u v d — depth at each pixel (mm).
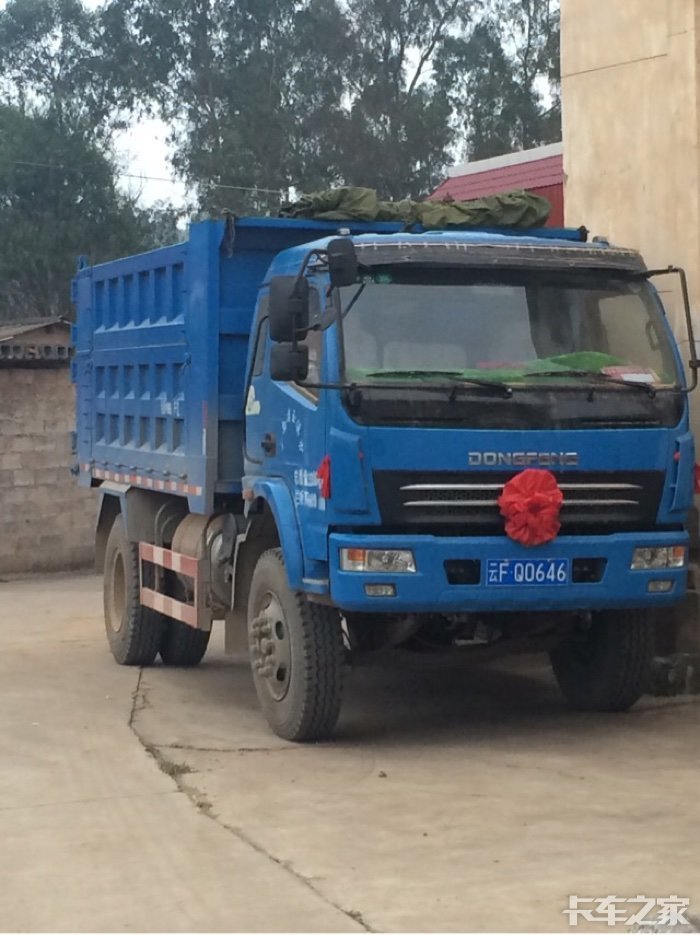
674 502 7629
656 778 7031
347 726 8508
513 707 8992
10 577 19781
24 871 5805
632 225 9711
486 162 18609
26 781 7324
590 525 7535
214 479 8836
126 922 5156
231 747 7996
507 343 7527
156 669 11047
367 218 8883
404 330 7441
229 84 41156
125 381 10820
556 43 41312
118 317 11000
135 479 10555
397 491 7238
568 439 7398
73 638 13055
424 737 8156
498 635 8180
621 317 7777
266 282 8461
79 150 40062
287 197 40156
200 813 6590
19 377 19859
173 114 42156
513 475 7359
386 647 7984
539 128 41469
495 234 8398
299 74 40812
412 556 7230
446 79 41469
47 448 20125
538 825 6234
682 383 7730
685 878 5477
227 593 9062
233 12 41656
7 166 39094
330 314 7418
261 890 5453
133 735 8406
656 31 9469
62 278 40531
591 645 8625
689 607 9070
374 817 6430
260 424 8320
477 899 5266
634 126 9672
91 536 20469
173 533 10312
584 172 10102
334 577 7293
